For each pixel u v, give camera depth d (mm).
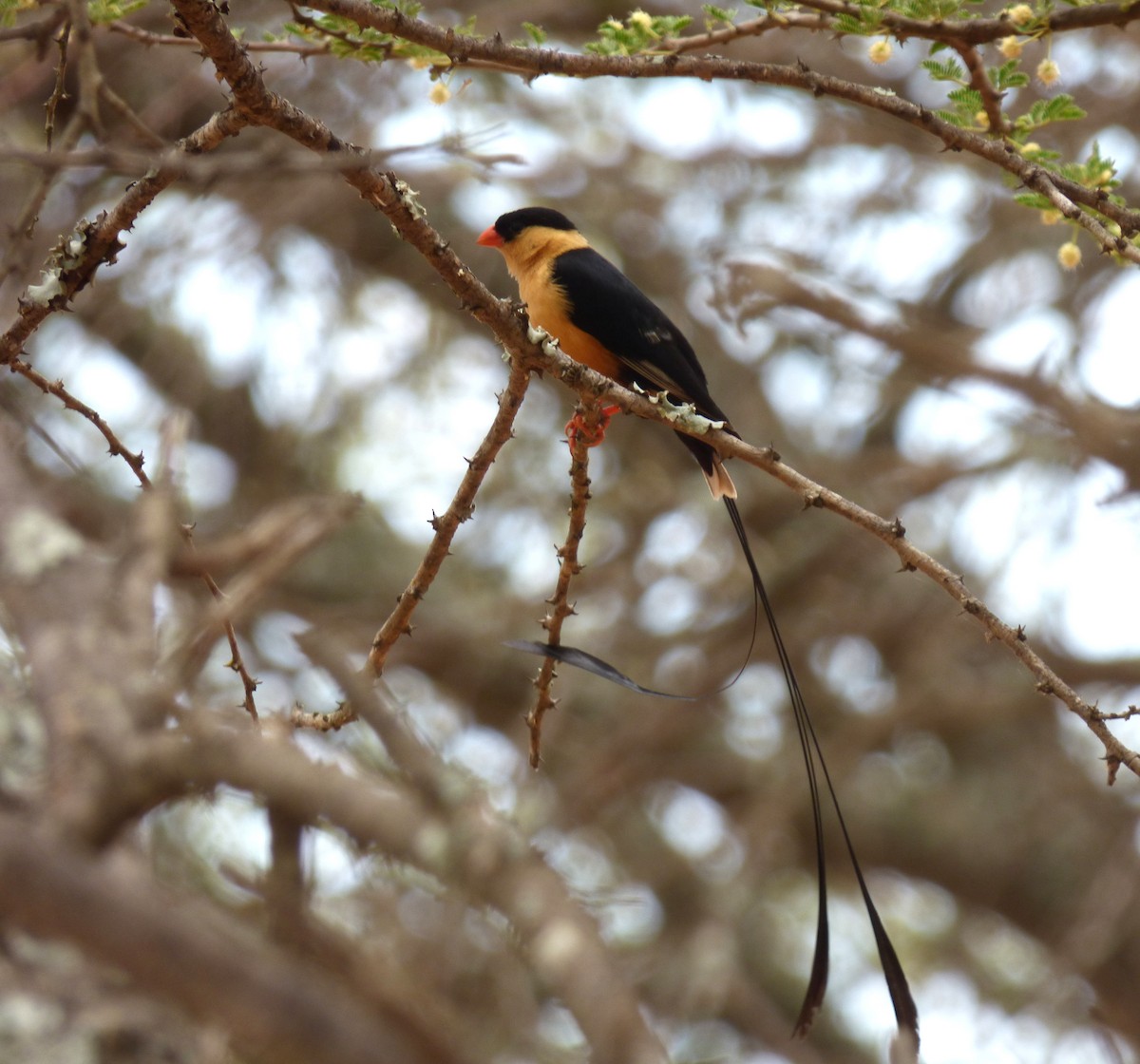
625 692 14336
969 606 5320
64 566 6484
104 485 11766
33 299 5609
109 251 5617
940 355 13188
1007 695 14344
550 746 14203
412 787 4535
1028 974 15273
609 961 4438
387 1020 3984
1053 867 15312
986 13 12180
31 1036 5148
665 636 14648
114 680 5090
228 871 4242
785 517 14883
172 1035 5363
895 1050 5180
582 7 14617
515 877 4508
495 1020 5652
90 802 4160
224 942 2688
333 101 13555
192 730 4297
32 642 5688
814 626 14664
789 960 14844
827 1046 14297
